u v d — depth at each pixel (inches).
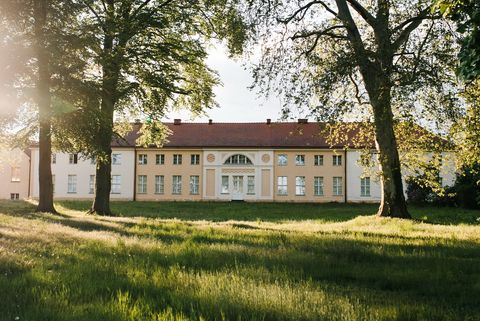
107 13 910.4
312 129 2309.3
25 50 741.3
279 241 448.5
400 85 621.6
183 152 2299.5
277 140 2271.2
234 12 818.2
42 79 766.5
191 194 2282.2
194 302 191.8
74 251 341.1
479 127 735.1
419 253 374.0
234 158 2274.9
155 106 993.5
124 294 204.5
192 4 1011.3
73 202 1806.1
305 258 325.7
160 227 613.9
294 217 1202.0
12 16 762.2
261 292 204.1
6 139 886.4
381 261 330.3
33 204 1211.9
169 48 999.0
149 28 987.9
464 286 244.5
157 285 226.4
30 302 190.5
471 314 188.2
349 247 399.9
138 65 962.7
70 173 2358.5
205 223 761.0
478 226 757.9
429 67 624.1
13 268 263.7
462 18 230.2
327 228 698.2
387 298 212.4
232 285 215.9
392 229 679.7
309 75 719.1
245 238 475.8
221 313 169.6
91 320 165.9
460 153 847.7
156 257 320.8
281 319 171.0
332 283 245.9
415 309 189.5
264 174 2246.6
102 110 853.8
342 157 2218.3
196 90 1151.0
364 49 660.1
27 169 2406.5
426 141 887.7
